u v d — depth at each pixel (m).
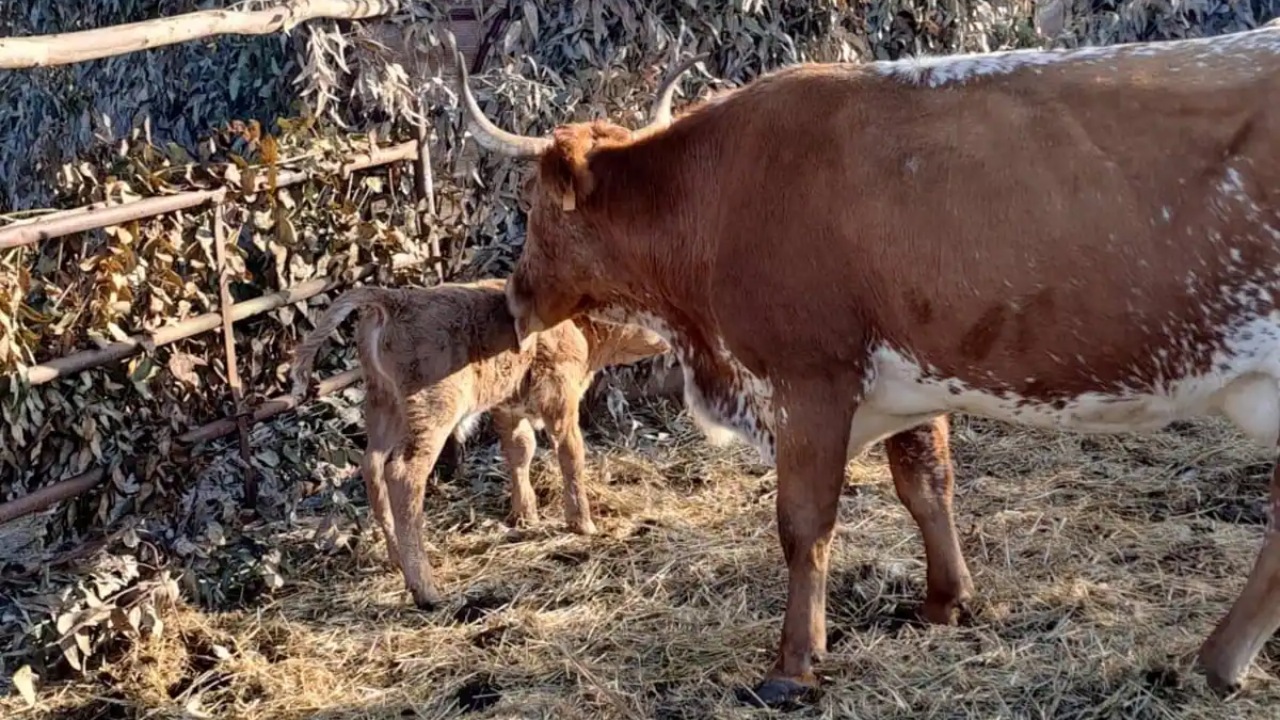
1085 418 3.87
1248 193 3.40
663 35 6.81
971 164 3.70
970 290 3.72
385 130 6.27
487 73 6.68
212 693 4.45
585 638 4.65
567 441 5.53
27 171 8.91
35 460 4.66
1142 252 3.52
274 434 5.51
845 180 3.87
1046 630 4.43
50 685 4.48
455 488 6.10
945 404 4.04
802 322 3.98
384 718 4.23
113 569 4.73
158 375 4.99
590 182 4.46
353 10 6.05
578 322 5.54
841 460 4.07
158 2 7.41
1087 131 3.59
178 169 5.21
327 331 5.06
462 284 5.46
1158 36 8.76
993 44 8.00
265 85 6.97
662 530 5.54
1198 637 4.25
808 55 7.18
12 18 8.35
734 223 4.09
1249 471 5.79
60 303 4.75
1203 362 3.58
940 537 4.51
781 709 4.09
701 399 4.72
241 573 5.05
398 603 5.04
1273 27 3.68
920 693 4.09
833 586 4.86
